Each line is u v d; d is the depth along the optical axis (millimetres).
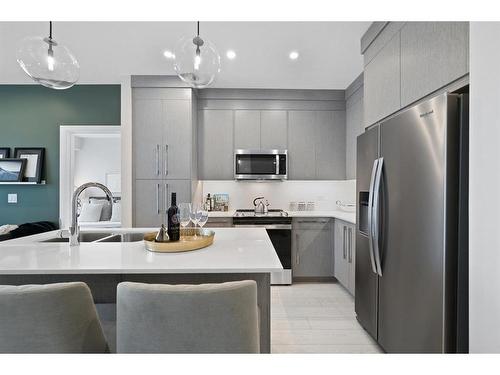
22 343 960
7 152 3885
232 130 3943
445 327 1372
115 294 1602
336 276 3549
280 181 4207
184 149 3578
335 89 3963
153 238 1686
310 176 3990
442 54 1565
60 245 1729
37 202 3941
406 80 1921
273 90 3947
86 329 1020
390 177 1789
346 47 2793
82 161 4953
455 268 1369
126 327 968
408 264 1625
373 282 2068
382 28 2227
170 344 958
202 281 1584
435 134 1417
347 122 3902
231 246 1705
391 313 1808
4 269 1244
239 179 3934
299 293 3248
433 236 1434
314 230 3658
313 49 2834
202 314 943
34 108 3910
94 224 4230
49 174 3928
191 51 1615
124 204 3523
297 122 3971
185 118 3568
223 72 3398
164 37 2643
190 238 1735
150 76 3539
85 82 3799
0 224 3932
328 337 2275
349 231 3127
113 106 3914
